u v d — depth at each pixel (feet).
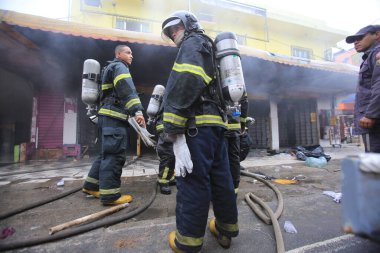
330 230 5.50
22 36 14.20
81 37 14.38
